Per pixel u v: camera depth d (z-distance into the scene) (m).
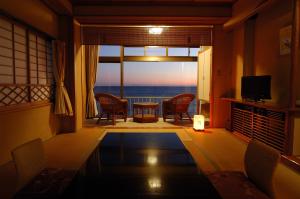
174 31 5.33
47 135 4.24
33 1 3.57
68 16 4.67
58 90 4.43
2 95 2.99
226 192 1.28
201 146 3.76
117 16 4.63
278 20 3.65
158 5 4.63
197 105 7.04
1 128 2.91
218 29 5.21
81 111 5.25
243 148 3.66
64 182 1.24
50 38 4.46
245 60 4.49
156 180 1.14
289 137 2.99
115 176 1.19
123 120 6.27
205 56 6.32
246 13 4.12
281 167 2.85
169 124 5.70
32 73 3.81
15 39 3.29
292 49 2.99
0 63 2.95
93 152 1.62
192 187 1.07
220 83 5.27
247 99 4.17
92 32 5.29
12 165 2.91
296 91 3.13
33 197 1.05
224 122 5.30
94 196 0.99
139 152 1.61
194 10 4.68
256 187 1.39
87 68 6.46
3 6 2.77
